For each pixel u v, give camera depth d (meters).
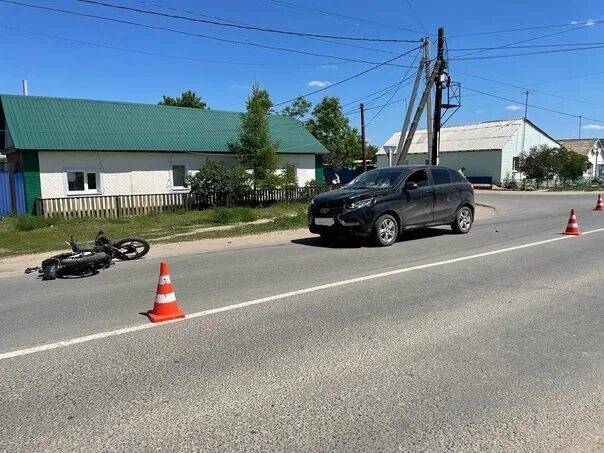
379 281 7.37
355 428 3.21
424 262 8.84
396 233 11.09
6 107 21.38
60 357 4.48
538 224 15.38
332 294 6.62
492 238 12.02
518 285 7.05
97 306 6.27
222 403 3.56
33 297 6.90
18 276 8.71
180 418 3.36
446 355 4.43
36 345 4.82
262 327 5.26
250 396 3.67
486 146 53.50
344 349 4.59
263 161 25.95
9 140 22.94
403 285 7.10
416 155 61.72
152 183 23.80
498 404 3.52
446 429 3.19
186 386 3.85
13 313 6.05
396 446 3.01
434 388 3.77
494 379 3.93
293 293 6.70
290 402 3.57
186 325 5.37
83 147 21.33
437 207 12.07
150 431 3.20
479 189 49.09
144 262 9.65
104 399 3.64
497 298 6.35
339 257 9.55
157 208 22.80
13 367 4.27
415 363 4.25
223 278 7.85
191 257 10.18
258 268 8.64
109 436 3.14
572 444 3.02
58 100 23.20
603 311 5.76
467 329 5.14
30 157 20.36
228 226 17.25
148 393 3.73
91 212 20.95
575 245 10.73
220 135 26.64
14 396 3.71
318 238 12.75
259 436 3.12
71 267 8.31
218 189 23.98
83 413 3.44
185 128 25.89
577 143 68.00
